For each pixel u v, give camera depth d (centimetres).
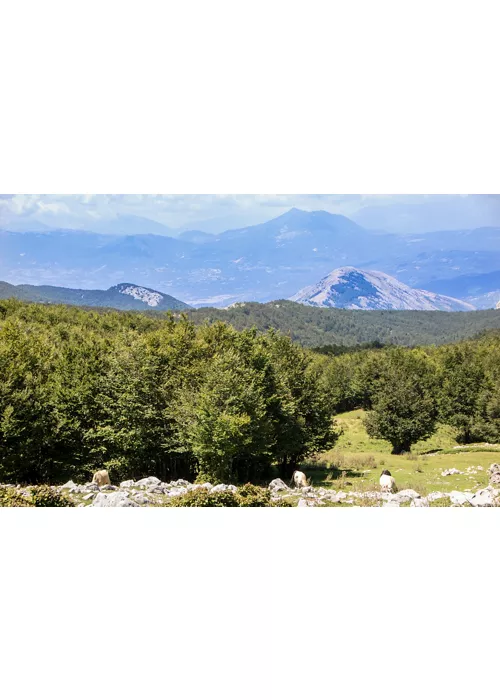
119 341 4066
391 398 5391
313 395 4181
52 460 3338
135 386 3284
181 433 3042
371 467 4166
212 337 4359
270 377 3709
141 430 3170
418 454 5269
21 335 5247
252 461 3434
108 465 3228
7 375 3247
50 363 4100
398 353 9350
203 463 2873
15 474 3056
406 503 2330
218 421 2766
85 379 3531
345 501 2341
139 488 2447
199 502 2130
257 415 3067
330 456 4706
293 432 3719
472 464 4191
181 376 3594
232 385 3047
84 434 3366
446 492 2594
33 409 3169
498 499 2281
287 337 4441
